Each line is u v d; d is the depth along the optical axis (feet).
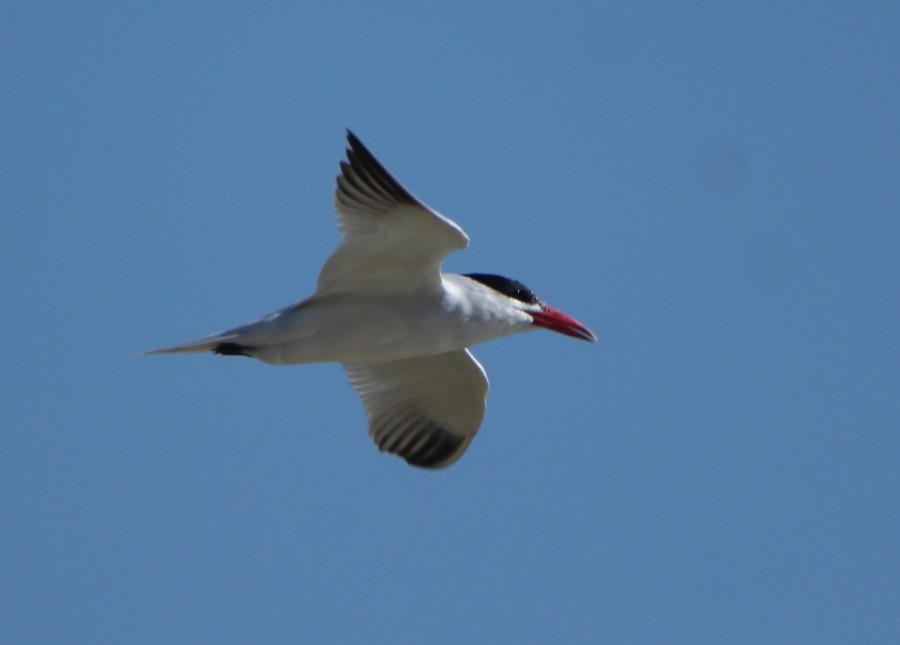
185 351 46.50
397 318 47.09
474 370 52.49
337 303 46.93
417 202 42.83
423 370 53.21
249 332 46.47
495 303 49.78
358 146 42.88
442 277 49.42
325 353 47.21
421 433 55.31
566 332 51.80
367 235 44.80
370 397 54.75
